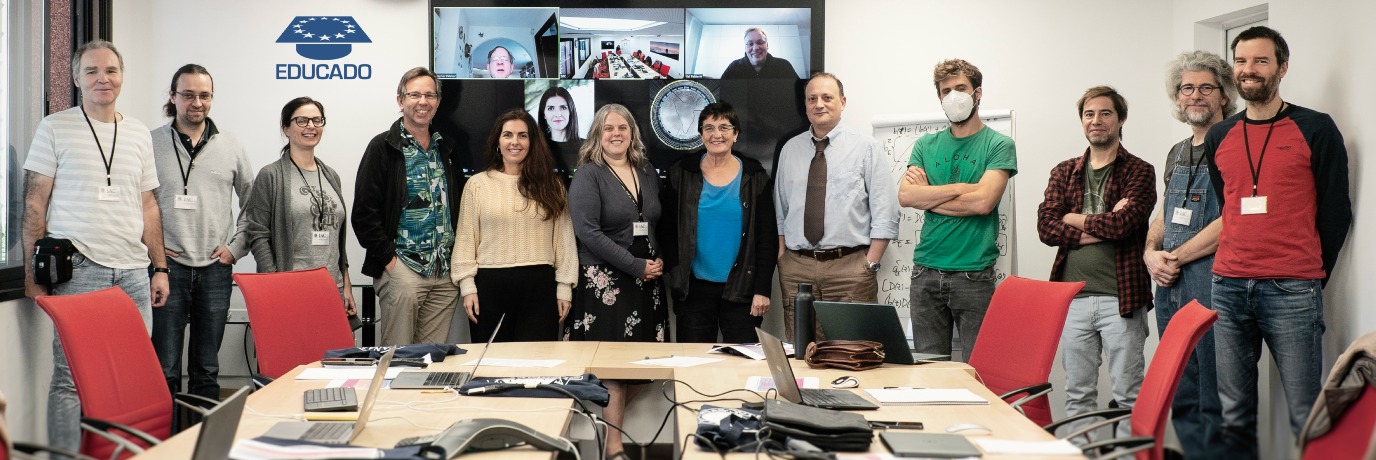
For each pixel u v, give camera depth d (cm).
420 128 487
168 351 458
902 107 558
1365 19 383
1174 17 555
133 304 311
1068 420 279
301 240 478
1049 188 468
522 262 474
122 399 289
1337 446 231
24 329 400
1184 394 470
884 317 342
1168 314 444
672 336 552
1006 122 507
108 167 397
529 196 474
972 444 219
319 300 393
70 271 382
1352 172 395
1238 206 389
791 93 527
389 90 549
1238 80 384
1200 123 423
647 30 529
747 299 493
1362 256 389
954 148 476
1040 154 559
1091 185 450
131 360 298
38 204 387
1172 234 430
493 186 477
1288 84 442
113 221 398
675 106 530
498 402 270
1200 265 421
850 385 301
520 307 476
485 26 527
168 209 457
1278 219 378
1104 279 438
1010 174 465
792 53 528
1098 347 450
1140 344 437
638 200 484
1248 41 380
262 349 366
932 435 225
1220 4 514
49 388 408
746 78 528
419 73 482
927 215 482
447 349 358
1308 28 425
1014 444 220
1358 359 229
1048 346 337
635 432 427
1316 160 373
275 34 547
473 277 476
